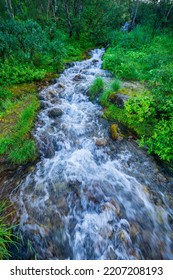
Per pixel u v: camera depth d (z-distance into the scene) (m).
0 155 4.45
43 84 7.72
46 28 12.08
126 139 5.07
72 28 14.40
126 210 3.53
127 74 7.68
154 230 3.27
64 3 13.57
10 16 11.48
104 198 3.70
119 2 18.25
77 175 4.16
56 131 5.37
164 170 4.33
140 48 10.96
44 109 6.21
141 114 5.17
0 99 6.28
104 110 6.09
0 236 2.96
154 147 4.52
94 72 8.80
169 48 10.58
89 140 5.14
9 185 3.91
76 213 3.46
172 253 3.03
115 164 4.48
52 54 9.34
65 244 3.06
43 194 3.75
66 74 8.90
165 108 4.86
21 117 5.34
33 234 3.11
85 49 13.61
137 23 16.59
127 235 3.13
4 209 3.45
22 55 8.23
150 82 6.57
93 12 14.98
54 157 4.71
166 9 14.13
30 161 4.48
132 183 4.02
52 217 3.37
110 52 10.94
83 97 6.97
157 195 3.81
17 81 7.46
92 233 3.18
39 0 14.70
